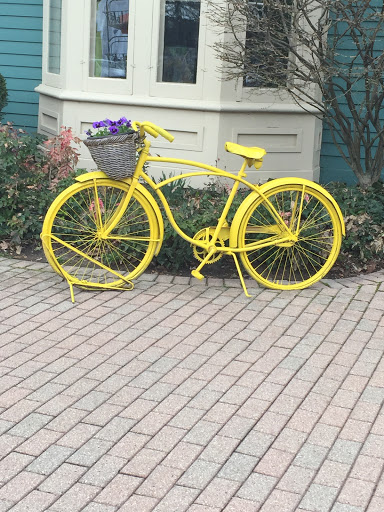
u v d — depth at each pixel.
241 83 6.45
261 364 3.90
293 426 3.30
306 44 5.57
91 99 6.72
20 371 3.75
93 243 5.26
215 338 4.21
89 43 6.72
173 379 3.71
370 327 4.41
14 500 2.74
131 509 2.71
